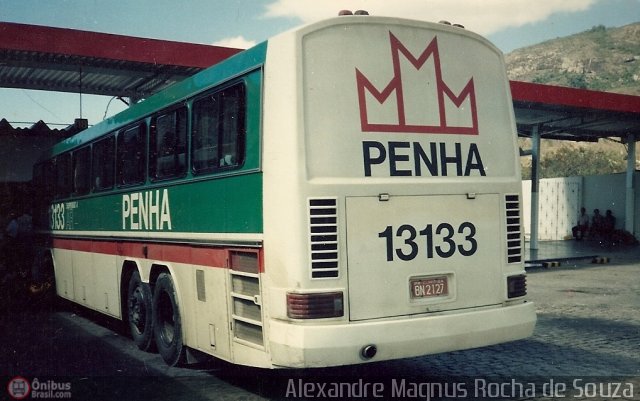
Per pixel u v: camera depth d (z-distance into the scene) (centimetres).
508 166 595
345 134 517
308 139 505
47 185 1228
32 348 838
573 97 1952
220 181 589
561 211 3077
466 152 568
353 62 529
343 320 498
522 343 788
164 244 714
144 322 793
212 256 604
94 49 1387
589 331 859
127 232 826
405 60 550
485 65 595
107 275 909
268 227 517
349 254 505
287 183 501
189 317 658
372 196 517
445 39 574
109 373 691
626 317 966
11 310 1205
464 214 558
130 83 1680
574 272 1627
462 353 741
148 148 762
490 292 566
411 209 532
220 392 608
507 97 606
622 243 2666
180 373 688
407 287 525
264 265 521
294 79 508
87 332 960
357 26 536
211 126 613
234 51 1541
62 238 1125
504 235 580
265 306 520
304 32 517
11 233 1283
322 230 498
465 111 573
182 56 1478
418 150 543
